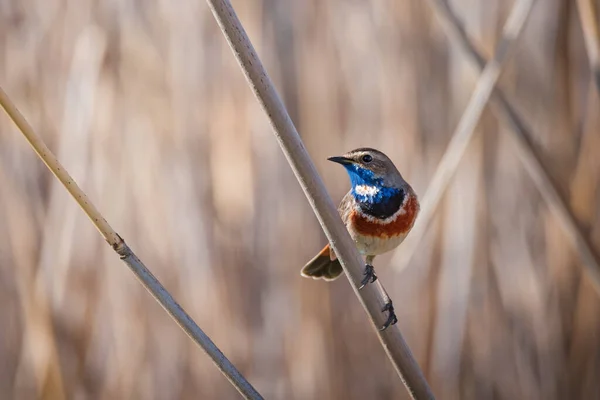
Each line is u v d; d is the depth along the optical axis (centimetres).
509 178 1143
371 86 1140
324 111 1137
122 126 1085
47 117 1095
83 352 1095
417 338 1147
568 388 1146
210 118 1108
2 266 1145
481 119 1110
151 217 1101
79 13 1084
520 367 1149
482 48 1054
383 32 1134
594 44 835
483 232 1136
